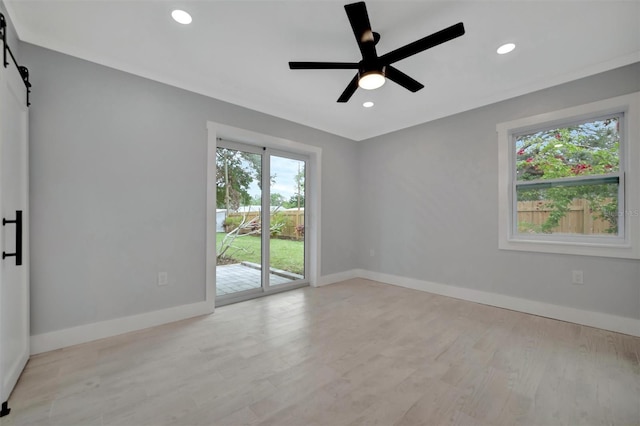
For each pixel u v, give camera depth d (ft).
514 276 9.86
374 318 9.13
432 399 5.12
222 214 10.86
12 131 5.46
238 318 9.16
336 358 6.58
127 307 8.04
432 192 12.14
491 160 10.37
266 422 4.54
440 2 5.67
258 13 6.02
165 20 6.24
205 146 9.62
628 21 6.25
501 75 8.69
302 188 13.57
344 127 13.75
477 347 7.12
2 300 4.77
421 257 12.57
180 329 8.25
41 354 6.68
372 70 6.16
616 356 6.63
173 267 8.90
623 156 8.12
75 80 7.27
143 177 8.34
